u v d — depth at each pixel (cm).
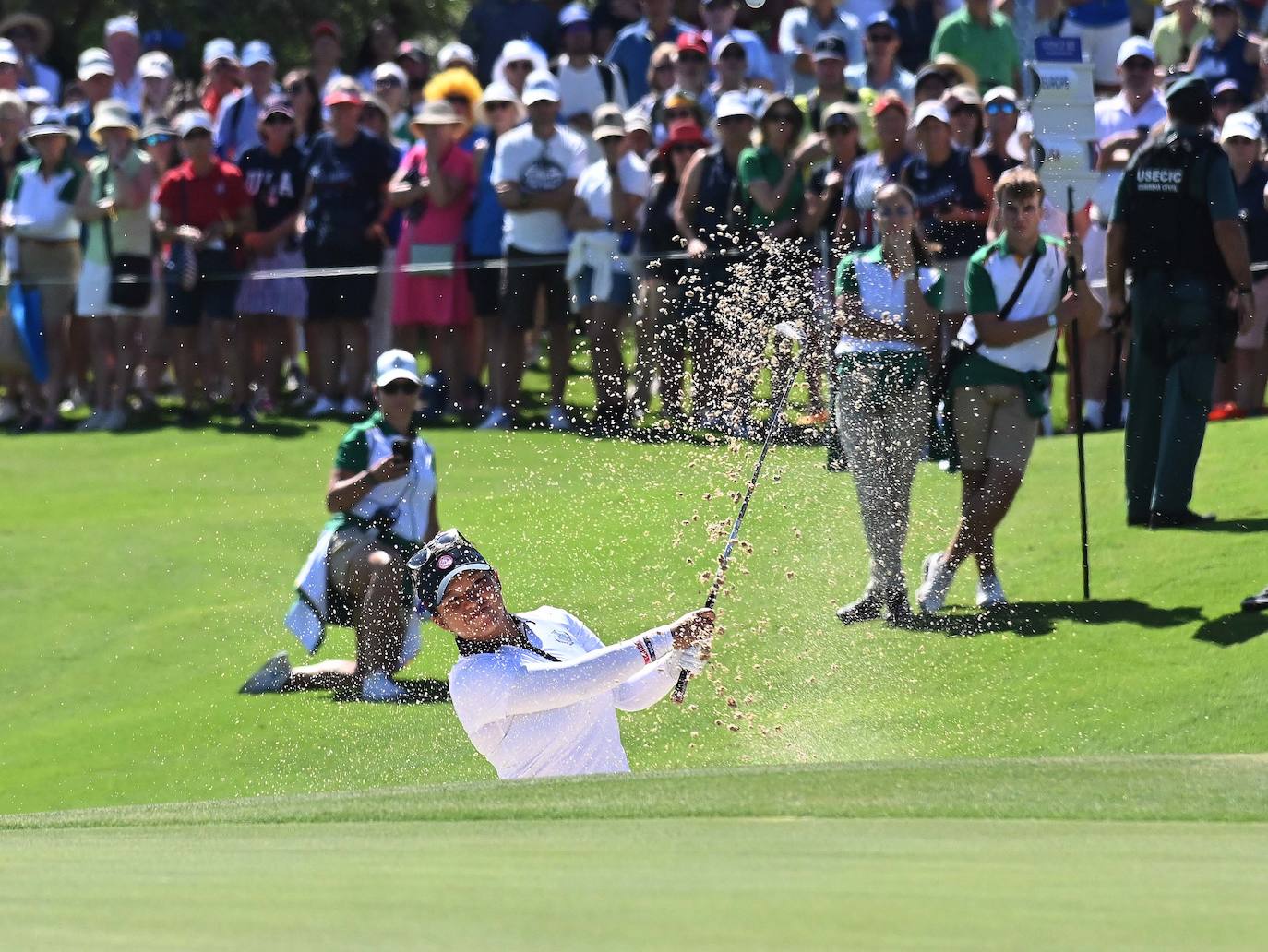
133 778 2634
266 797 1616
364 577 2897
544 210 4269
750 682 2733
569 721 1742
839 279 2998
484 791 1475
